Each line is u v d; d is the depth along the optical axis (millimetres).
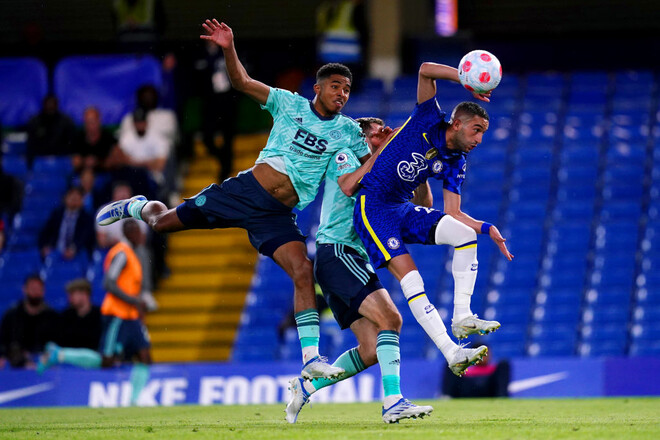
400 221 20875
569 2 70812
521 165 63688
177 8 72688
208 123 59406
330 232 21656
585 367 40031
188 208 22344
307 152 21656
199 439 16672
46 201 63750
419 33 69562
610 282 55812
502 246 21125
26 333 46938
